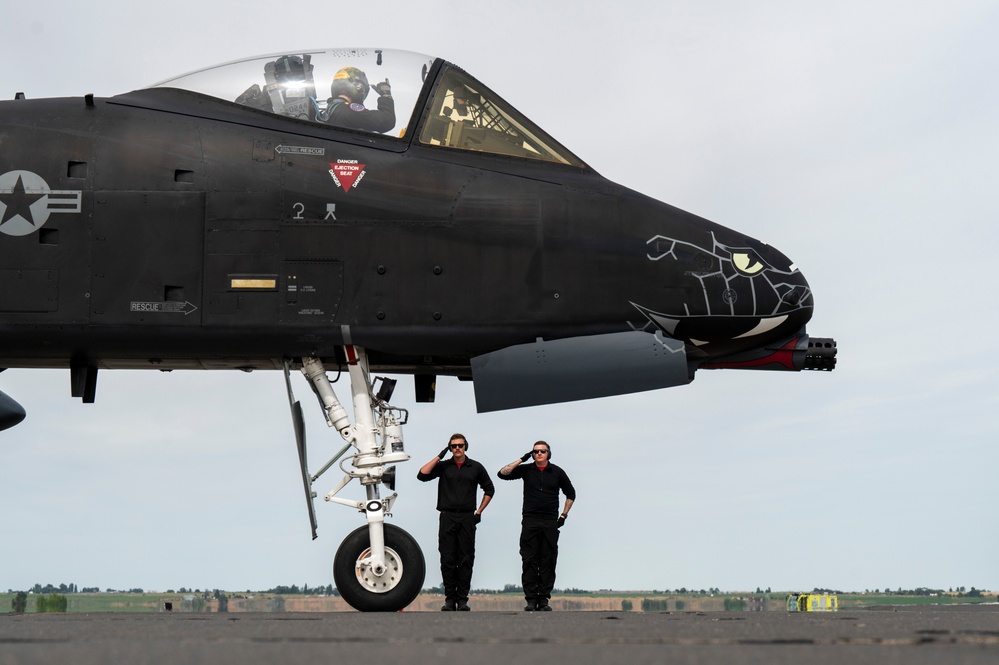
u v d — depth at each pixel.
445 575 11.26
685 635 5.65
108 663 4.03
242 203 10.07
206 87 10.77
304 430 10.27
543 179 10.40
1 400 10.91
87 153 10.19
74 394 10.59
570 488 11.67
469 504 11.29
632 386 10.04
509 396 10.04
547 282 10.05
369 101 10.63
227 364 10.61
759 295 10.18
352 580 10.07
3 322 9.88
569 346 10.05
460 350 10.13
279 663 4.07
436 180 10.23
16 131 10.30
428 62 11.04
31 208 10.02
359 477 10.29
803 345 10.87
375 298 9.98
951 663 4.15
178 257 9.99
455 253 10.06
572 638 5.41
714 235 10.36
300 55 10.94
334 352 10.22
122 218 10.04
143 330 9.91
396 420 10.62
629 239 10.19
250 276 9.98
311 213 10.07
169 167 10.15
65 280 9.94
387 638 5.45
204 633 5.90
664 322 10.13
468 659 4.29
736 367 10.98
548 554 11.53
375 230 10.07
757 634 5.73
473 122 10.73
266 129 10.40
